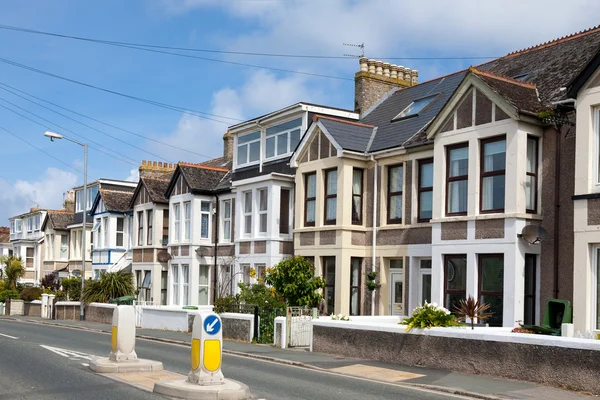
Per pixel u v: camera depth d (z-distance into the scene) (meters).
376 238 23.36
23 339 21.64
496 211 18.34
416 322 15.34
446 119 19.80
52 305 38.31
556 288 17.20
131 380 12.91
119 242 42.03
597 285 15.74
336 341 17.55
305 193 25.62
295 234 25.61
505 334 13.50
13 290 45.88
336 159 23.88
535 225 17.42
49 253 53.72
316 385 12.84
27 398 11.05
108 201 42.09
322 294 23.95
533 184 18.03
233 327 22.16
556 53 21.92
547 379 12.59
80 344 20.30
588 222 15.78
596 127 15.99
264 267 27.67
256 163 30.39
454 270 19.50
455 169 19.67
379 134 24.95
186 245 32.88
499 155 18.39
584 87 16.11
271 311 21.02
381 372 14.45
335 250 23.61
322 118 24.72
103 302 34.38
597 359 11.81
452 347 14.46
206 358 11.56
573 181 17.06
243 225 29.64
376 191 23.47
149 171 44.53
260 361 16.81
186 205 33.56
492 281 18.36
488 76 18.88
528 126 17.86
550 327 16.08
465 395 11.98
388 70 30.25
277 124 29.30
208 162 40.59
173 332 25.78
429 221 21.06
